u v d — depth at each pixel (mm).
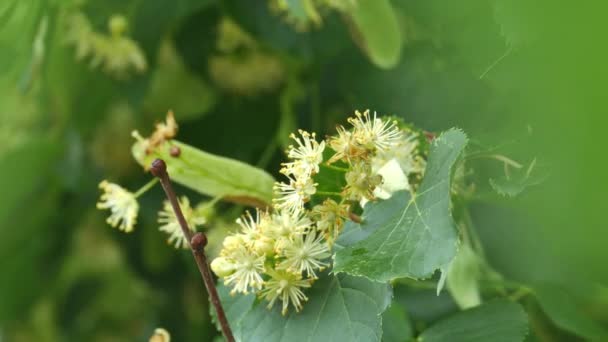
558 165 180
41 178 808
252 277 377
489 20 473
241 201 432
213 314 411
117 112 780
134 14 668
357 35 555
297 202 377
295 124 667
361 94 601
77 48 684
